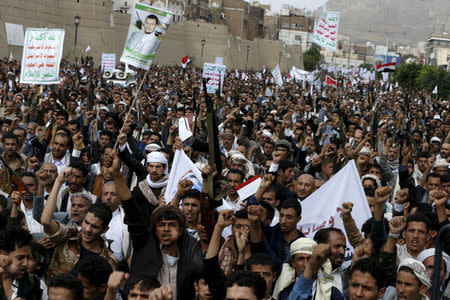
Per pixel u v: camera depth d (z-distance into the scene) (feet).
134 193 27.76
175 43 335.26
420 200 37.29
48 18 255.09
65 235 22.11
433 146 56.80
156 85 132.05
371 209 29.84
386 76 196.03
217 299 19.70
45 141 39.17
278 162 34.24
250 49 391.65
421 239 22.50
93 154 39.78
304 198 29.86
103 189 25.07
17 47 221.05
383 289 18.61
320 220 27.17
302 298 18.49
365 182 33.53
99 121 48.93
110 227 24.54
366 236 24.16
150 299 15.60
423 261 21.29
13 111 54.13
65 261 21.94
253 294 17.01
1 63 129.39
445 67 311.47
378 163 41.96
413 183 39.14
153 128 51.78
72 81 105.81
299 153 45.14
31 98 62.39
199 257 20.63
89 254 21.66
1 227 23.85
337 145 44.86
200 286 19.93
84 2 269.23
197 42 347.36
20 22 235.40
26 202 26.40
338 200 27.17
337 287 21.17
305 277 18.52
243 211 22.75
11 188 30.71
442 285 21.25
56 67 45.93
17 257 19.30
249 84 172.24
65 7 265.75
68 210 27.37
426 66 255.50
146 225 20.47
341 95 135.64
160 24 31.37
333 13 79.87
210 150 23.81
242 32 453.58
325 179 37.27
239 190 28.86
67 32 265.54
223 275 19.76
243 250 21.68
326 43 80.07
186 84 125.08
